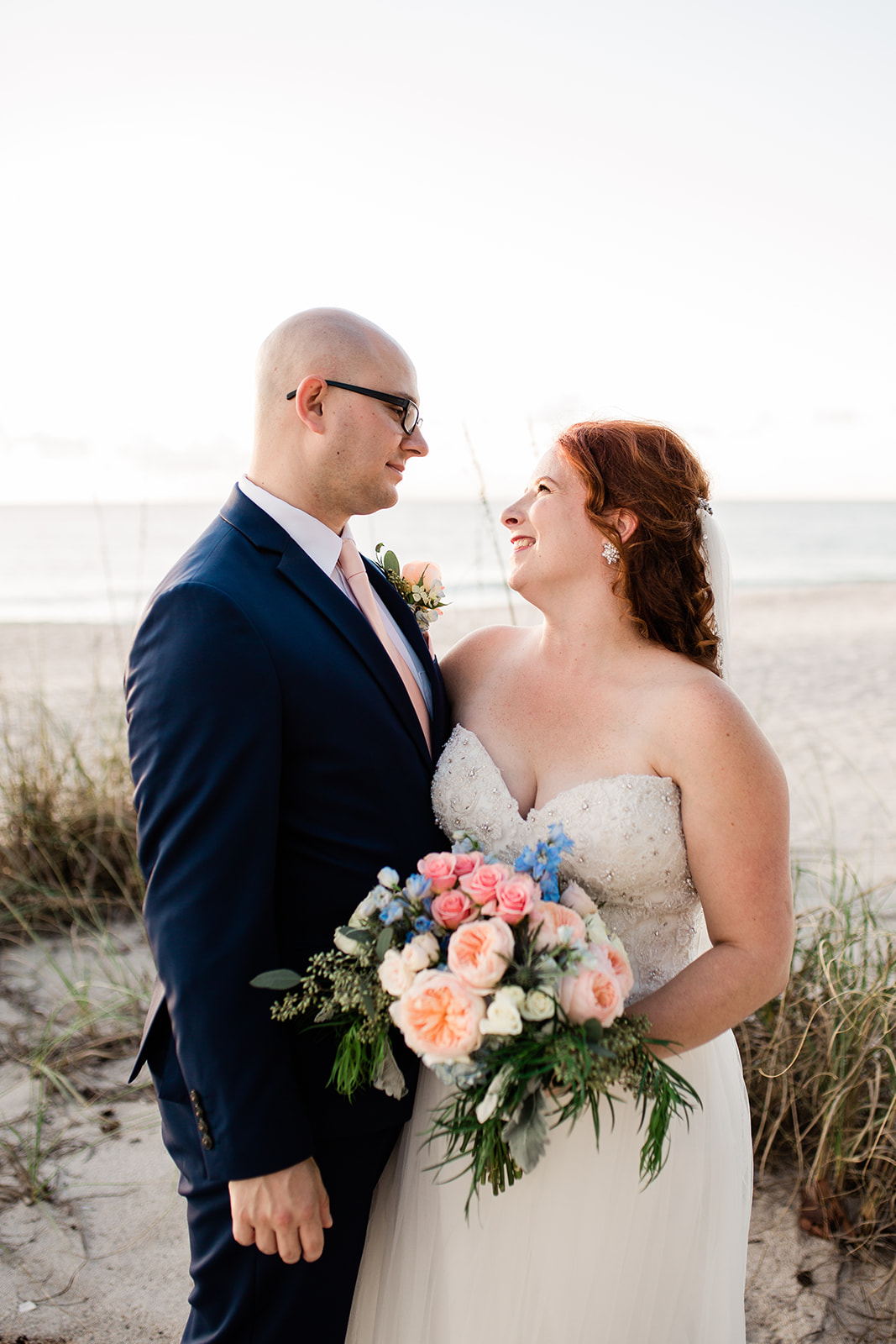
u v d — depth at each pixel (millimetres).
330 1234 1649
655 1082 1443
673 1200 1734
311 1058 1640
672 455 1832
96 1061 3227
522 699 1920
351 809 1687
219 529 1796
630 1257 1697
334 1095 1644
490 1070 1377
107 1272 2354
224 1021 1472
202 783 1500
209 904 1486
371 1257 1827
